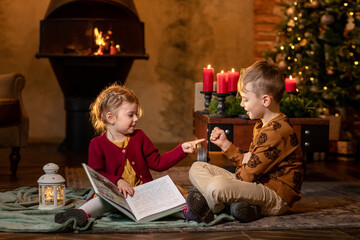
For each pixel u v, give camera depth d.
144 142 2.58
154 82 6.39
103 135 2.55
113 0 5.37
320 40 5.21
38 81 6.18
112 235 2.14
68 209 2.44
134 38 5.47
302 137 3.18
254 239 2.11
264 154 2.34
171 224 2.26
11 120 3.82
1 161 4.70
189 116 6.45
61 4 5.34
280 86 2.40
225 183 2.28
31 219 2.31
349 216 2.47
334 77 5.05
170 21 6.37
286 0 5.85
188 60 6.42
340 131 4.97
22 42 6.12
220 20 6.43
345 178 3.79
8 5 6.08
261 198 2.35
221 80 3.19
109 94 2.51
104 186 2.25
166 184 2.42
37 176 3.92
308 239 2.12
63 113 6.23
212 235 2.16
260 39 6.41
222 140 2.62
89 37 5.37
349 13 4.95
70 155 5.15
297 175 2.42
